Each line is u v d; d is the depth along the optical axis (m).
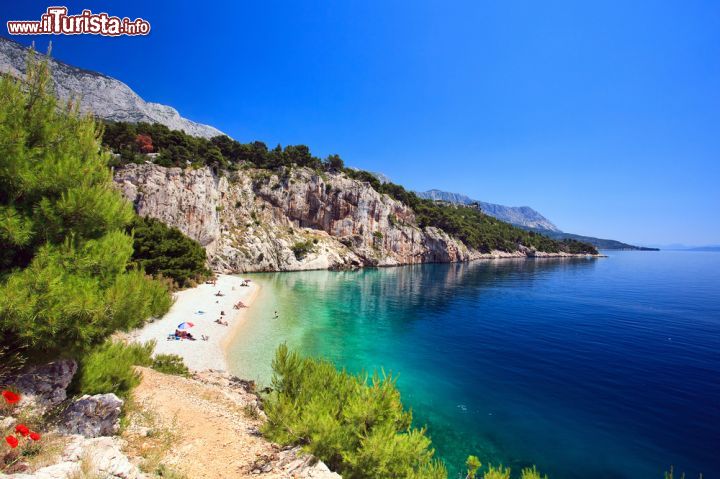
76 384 9.16
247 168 116.38
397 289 73.81
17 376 7.57
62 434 7.36
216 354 26.95
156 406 12.01
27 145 8.32
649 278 105.31
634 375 27.77
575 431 19.23
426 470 9.06
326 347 32.19
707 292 75.81
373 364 28.88
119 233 9.43
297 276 88.62
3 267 7.40
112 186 10.05
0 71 7.99
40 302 6.84
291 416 10.48
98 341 8.41
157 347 26.06
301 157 135.50
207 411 13.05
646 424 20.12
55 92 9.09
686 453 17.44
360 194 130.12
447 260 154.12
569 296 68.62
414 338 37.50
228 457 9.45
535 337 39.03
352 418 9.46
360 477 8.50
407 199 160.38
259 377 23.50
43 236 7.90
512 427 19.52
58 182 8.23
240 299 49.19
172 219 73.62
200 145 102.19
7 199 7.73
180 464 8.47
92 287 8.07
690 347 35.66
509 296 67.56
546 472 15.86
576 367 29.44
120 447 8.49
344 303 55.31
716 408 22.25
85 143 9.32
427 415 20.56
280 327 37.34
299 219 119.38
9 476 5.12
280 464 8.88
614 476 15.73
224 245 88.31
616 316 50.41
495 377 26.91
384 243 134.25
